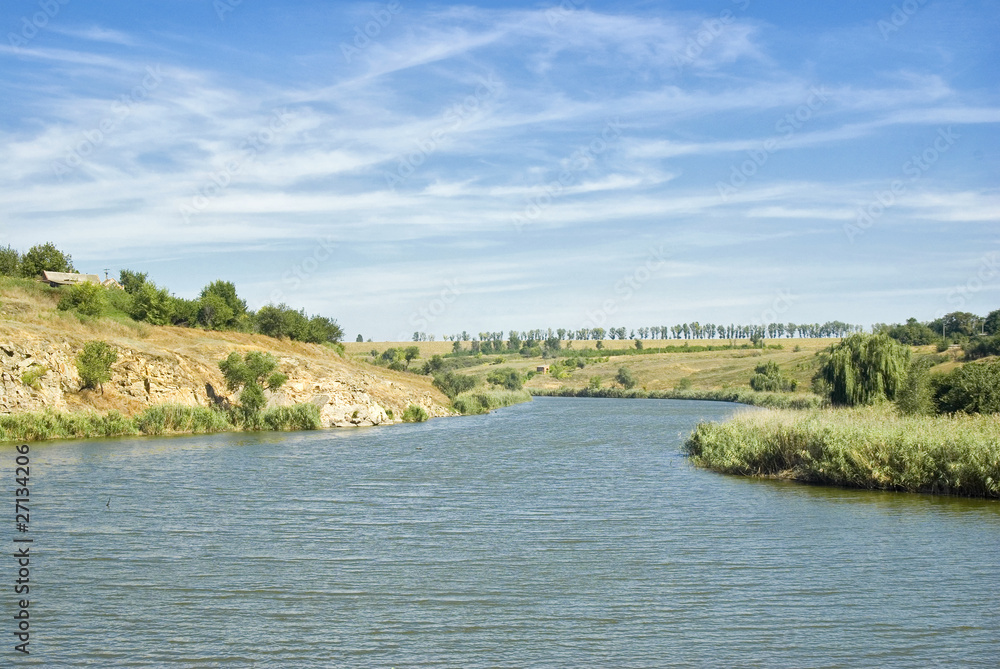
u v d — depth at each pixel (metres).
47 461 34.09
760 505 23.59
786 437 29.88
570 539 19.20
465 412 82.31
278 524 21.08
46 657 11.59
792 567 16.39
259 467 33.31
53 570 16.22
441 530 20.34
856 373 45.94
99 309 65.50
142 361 53.72
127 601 14.21
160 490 26.56
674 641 12.25
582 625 12.98
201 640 12.30
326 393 63.75
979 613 13.41
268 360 58.72
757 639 12.30
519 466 34.31
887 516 21.55
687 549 18.05
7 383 45.03
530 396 128.25
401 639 12.38
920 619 13.16
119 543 18.62
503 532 20.06
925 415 36.50
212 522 21.28
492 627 12.91
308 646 12.07
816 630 12.69
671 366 166.62
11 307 58.91
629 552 17.81
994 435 25.41
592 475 31.11
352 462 35.72
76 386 48.75
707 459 34.28
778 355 165.62
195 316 75.44
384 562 16.95
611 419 71.75
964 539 18.66
